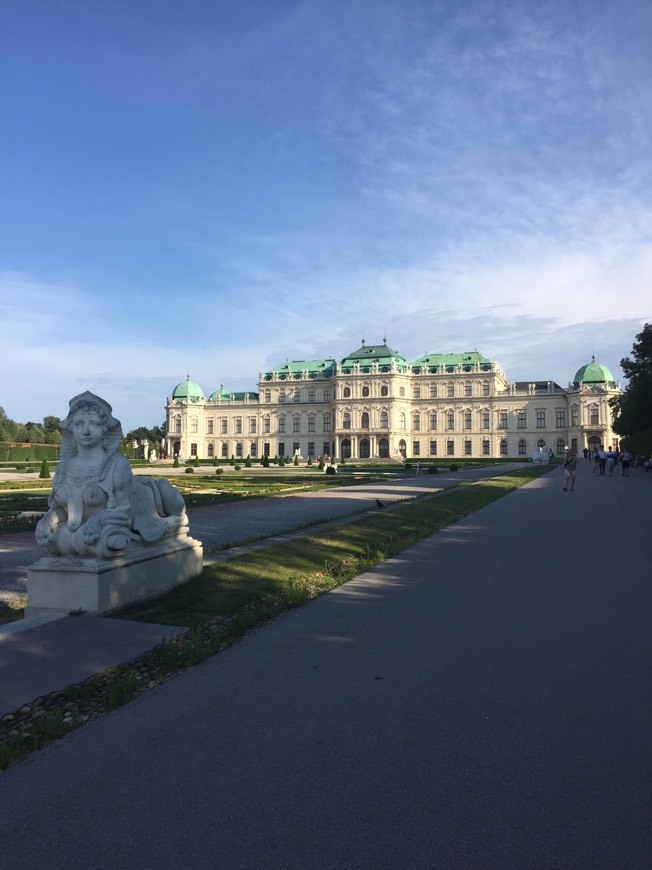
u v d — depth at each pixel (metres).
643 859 3.77
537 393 138.12
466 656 7.46
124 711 5.90
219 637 8.03
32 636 7.86
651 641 7.97
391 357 147.25
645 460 70.19
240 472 76.75
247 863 3.76
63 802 4.41
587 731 5.46
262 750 5.14
